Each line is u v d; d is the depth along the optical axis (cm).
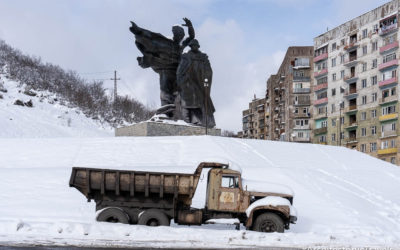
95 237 1188
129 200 1425
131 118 9438
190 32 4281
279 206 1364
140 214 1388
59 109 7762
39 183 2091
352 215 1795
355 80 7112
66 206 1731
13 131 5866
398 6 6291
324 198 2050
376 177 2702
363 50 6931
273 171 2450
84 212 1652
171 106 4184
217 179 1415
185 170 2411
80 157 2908
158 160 2856
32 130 6153
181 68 4081
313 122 8100
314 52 8175
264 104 11519
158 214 1382
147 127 3856
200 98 4138
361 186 2438
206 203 1432
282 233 1320
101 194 1426
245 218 1425
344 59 7381
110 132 7625
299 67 8775
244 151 3112
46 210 1658
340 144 6894
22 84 8400
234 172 1420
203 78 4141
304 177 2409
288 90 8894
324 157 3278
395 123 6253
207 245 1135
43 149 3078
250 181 1448
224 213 1411
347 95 7212
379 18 6619
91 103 9025
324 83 7806
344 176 2627
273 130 10162
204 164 1429
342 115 7388
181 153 3002
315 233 1355
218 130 4162
